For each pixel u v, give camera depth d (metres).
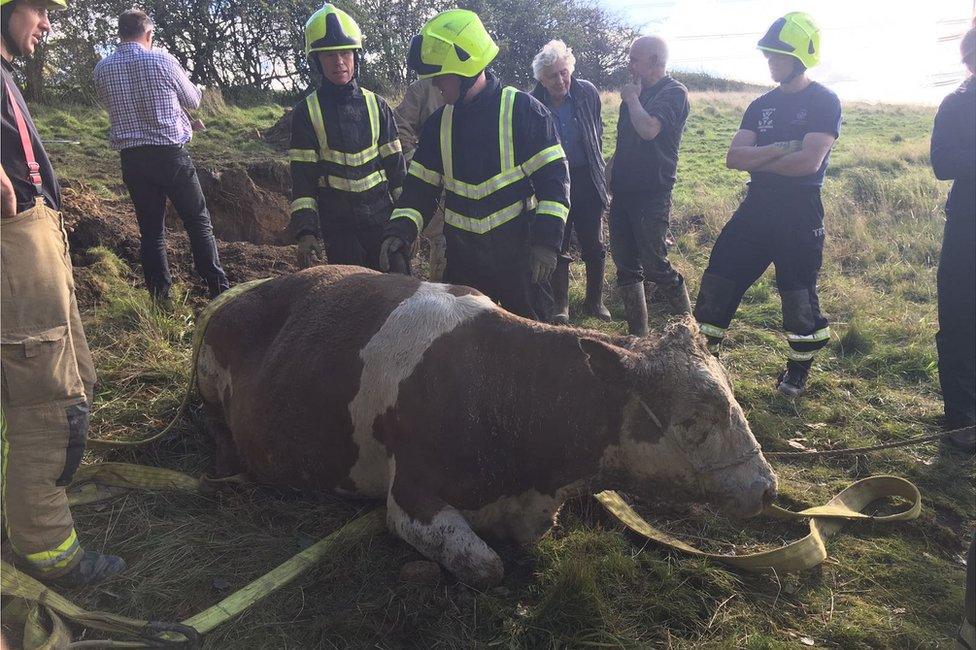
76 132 10.69
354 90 4.66
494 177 3.91
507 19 31.69
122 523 3.41
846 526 3.75
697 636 2.96
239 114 12.98
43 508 2.81
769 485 2.91
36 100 13.35
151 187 5.53
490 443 3.13
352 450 3.40
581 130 5.74
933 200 9.62
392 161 4.89
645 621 3.02
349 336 3.43
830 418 4.82
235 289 4.12
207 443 4.18
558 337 3.21
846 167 12.48
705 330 5.07
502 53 31.73
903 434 4.63
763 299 6.88
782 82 4.74
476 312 3.32
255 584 3.00
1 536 2.87
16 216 2.63
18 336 2.65
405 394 3.17
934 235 8.40
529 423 3.11
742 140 4.87
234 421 3.76
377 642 2.84
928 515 3.83
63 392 2.77
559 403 3.09
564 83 5.56
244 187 8.47
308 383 3.45
